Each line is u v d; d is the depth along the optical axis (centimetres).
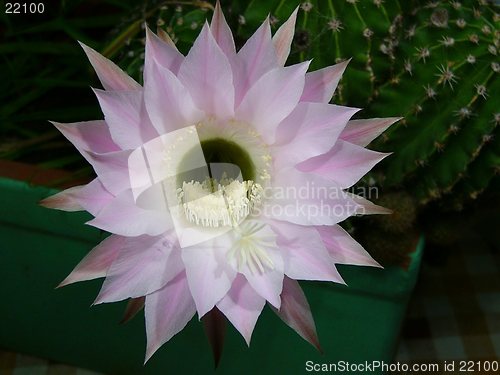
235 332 28
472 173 25
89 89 33
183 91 18
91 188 18
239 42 23
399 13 24
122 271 19
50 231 27
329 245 20
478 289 36
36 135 31
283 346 28
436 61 23
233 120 19
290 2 23
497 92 23
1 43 36
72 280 19
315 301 26
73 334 31
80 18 34
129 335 30
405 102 24
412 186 25
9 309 31
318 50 23
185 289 20
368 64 23
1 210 27
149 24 27
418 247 24
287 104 18
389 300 25
